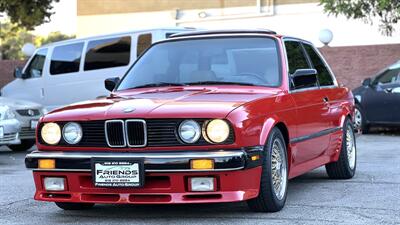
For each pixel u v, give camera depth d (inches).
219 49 336.5
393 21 829.8
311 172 434.0
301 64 351.3
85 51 641.0
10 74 999.6
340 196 339.0
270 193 283.7
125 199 270.2
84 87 637.9
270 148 283.3
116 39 619.2
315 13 1090.7
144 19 1219.2
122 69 610.9
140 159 263.3
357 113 736.3
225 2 1163.9
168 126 266.1
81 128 277.0
